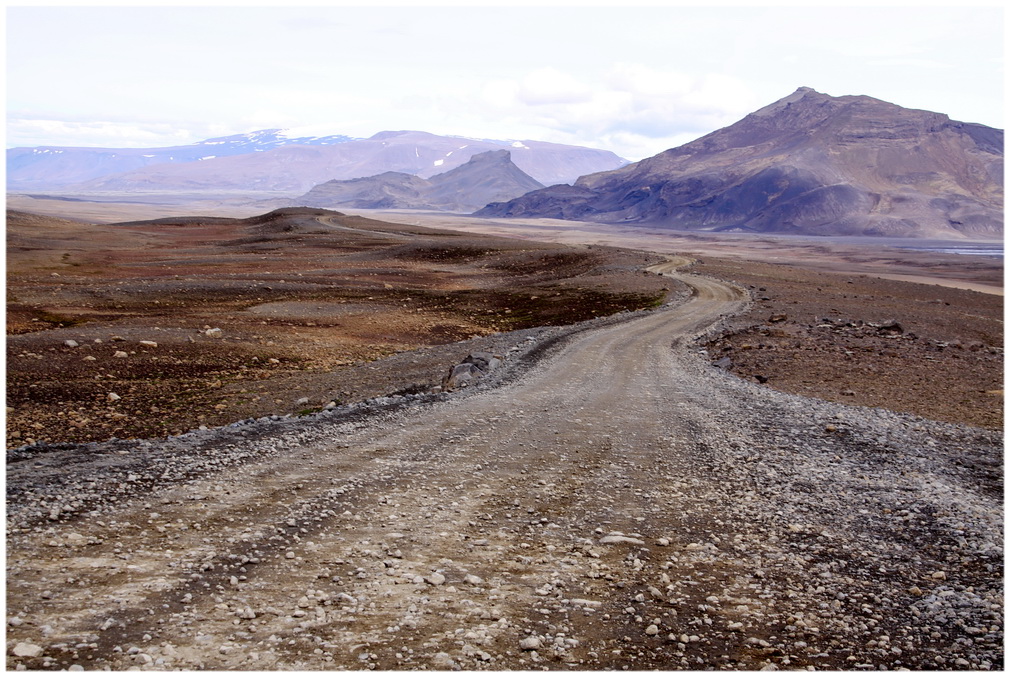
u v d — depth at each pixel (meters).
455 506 12.84
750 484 15.06
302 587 8.86
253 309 64.19
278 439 18.03
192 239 157.00
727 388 29.83
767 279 105.69
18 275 85.31
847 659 7.52
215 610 8.08
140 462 14.88
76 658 6.79
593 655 7.39
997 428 24.30
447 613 8.24
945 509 13.35
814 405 26.14
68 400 30.06
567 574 9.67
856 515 13.09
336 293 83.50
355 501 12.84
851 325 54.66
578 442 19.12
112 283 81.38
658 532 11.72
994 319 71.00
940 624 8.44
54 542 9.95
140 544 10.12
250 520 11.44
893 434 21.23
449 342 57.25
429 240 153.12
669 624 8.23
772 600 9.08
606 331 51.69
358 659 7.04
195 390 33.38
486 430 20.41
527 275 109.75
